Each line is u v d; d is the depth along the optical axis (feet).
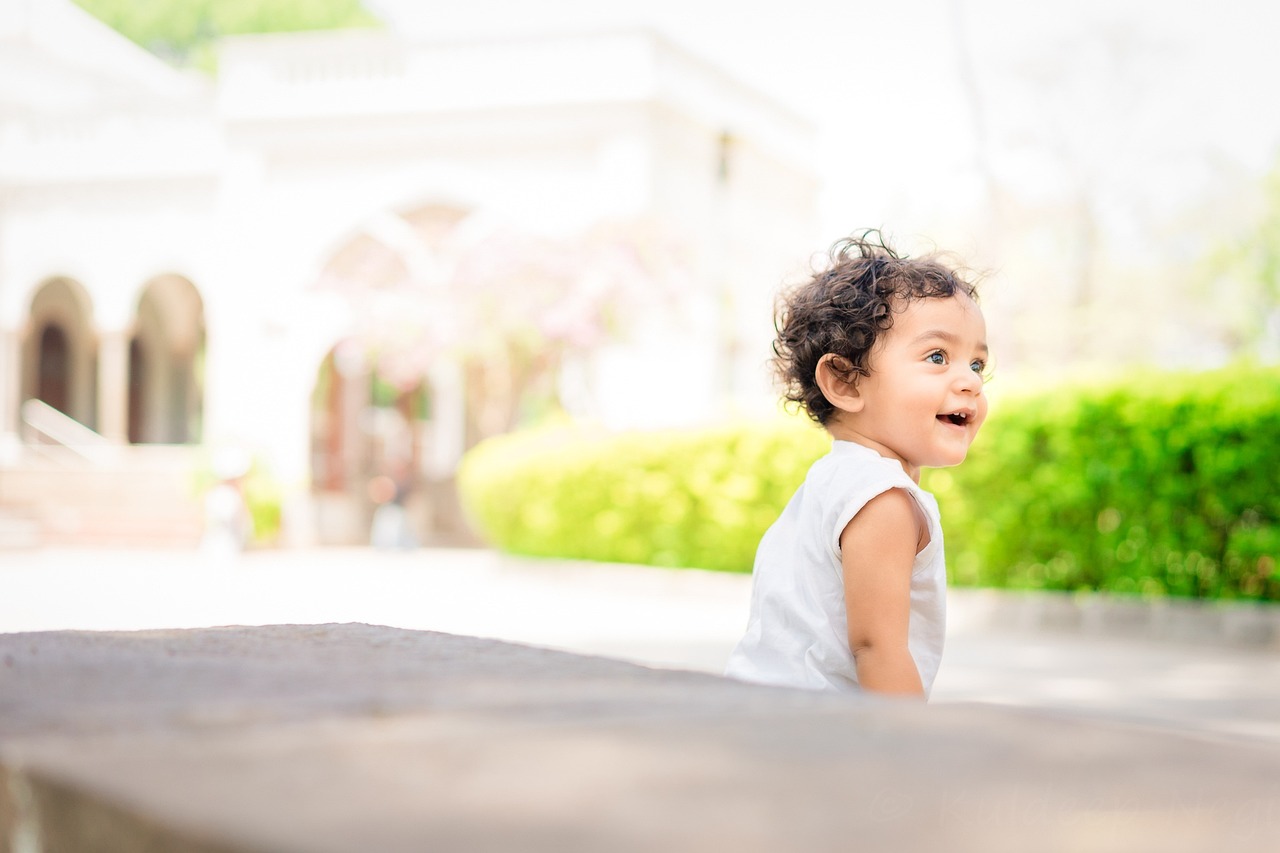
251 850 1.37
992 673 21.24
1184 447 26.35
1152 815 1.66
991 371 6.72
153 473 65.51
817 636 5.85
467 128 59.88
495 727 2.19
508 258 55.62
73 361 81.10
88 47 84.99
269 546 61.05
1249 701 18.37
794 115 69.72
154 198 67.36
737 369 65.31
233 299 63.72
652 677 3.09
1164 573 27.07
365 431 74.08
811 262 7.13
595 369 57.57
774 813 1.56
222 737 2.08
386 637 4.11
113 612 29.81
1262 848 1.51
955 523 29.58
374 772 1.79
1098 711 17.08
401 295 59.26
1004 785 1.80
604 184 57.98
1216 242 93.04
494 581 41.98
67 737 2.08
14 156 69.00
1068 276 88.43
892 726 2.26
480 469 45.14
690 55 60.80
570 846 1.36
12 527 61.93
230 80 63.46
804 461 34.91
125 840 1.60
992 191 72.84
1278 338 96.99
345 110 61.52
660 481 37.99
